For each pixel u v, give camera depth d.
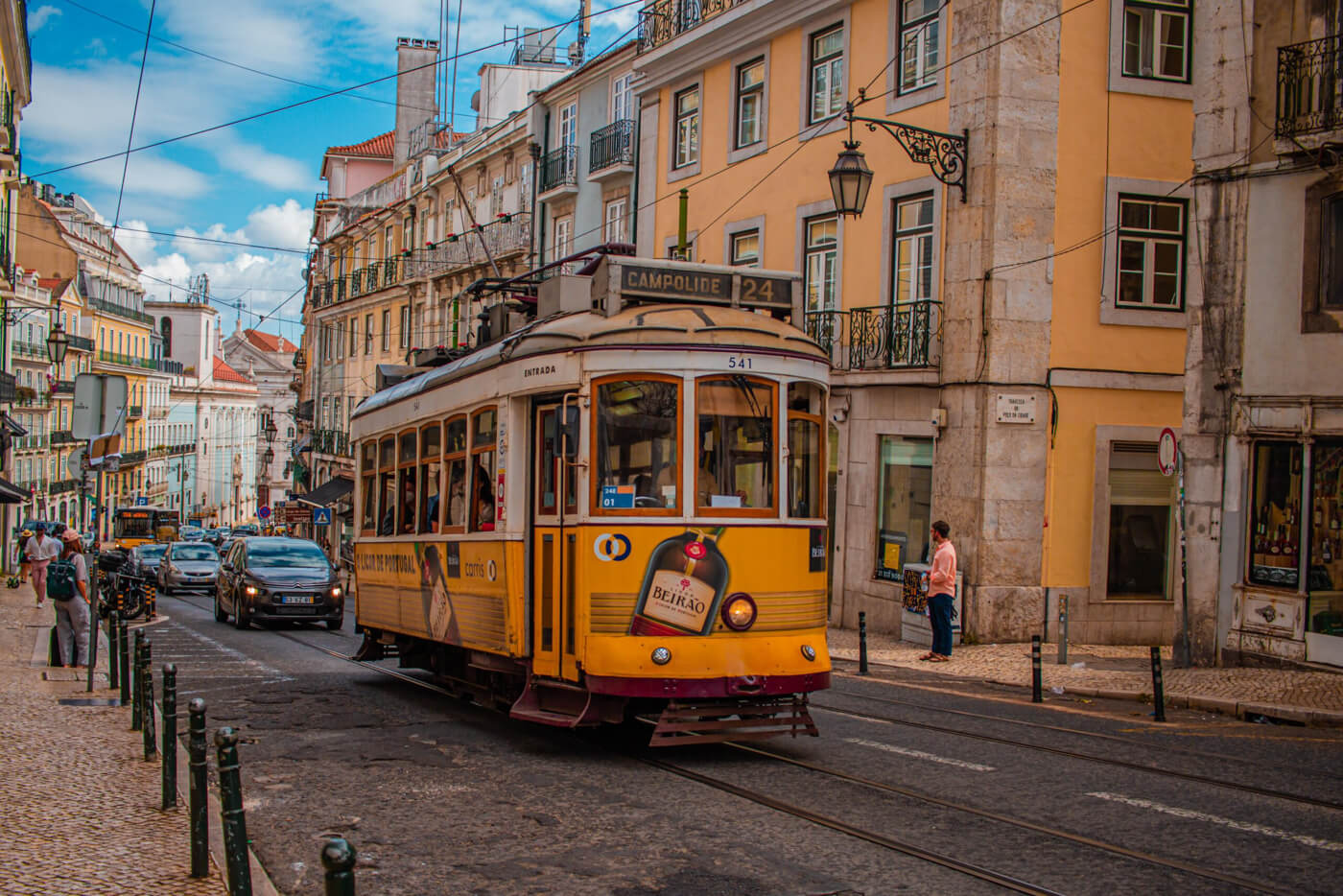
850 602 22.03
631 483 9.32
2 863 6.44
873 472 21.52
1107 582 19.53
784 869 6.48
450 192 46.41
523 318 12.27
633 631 9.12
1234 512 14.88
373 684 14.56
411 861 6.79
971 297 19.23
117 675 13.80
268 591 22.75
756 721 9.31
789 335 9.89
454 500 11.76
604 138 31.73
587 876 6.43
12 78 36.62
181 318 106.31
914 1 20.98
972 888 6.14
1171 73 20.14
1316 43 14.28
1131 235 19.83
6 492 35.22
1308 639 13.96
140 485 87.06
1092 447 19.44
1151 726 11.41
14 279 52.41
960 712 12.09
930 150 18.98
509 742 10.48
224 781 5.48
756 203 25.03
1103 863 6.57
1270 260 14.69
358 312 57.97
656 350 9.41
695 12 26.78
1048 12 19.31
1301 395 14.28
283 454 125.75
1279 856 6.75
